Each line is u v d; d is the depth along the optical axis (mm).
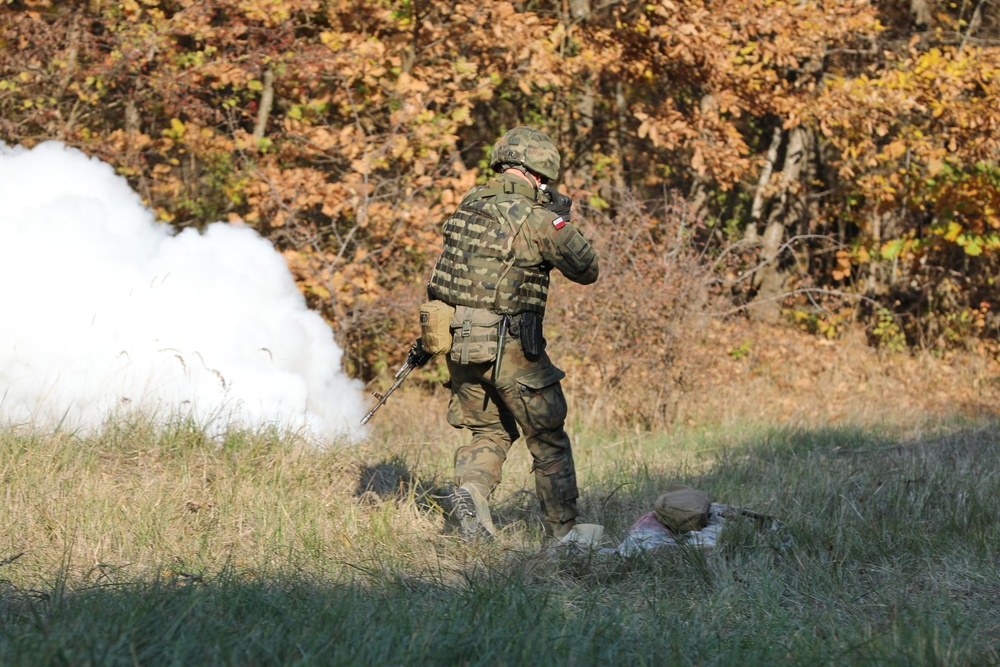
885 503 19719
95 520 15953
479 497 17094
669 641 12109
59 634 10695
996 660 11664
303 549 16016
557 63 42531
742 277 40625
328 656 10867
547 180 17641
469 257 17000
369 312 34969
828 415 37156
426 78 39406
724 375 37125
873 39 51094
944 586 14805
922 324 54688
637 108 45031
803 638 12438
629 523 19328
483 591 13484
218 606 12305
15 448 18609
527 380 17031
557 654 11398
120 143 37125
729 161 45156
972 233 48312
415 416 33281
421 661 10891
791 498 20172
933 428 33594
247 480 18781
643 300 33469
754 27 43625
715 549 16234
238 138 38219
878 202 49406
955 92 43781
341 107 40188
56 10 36062
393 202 38344
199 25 36125
